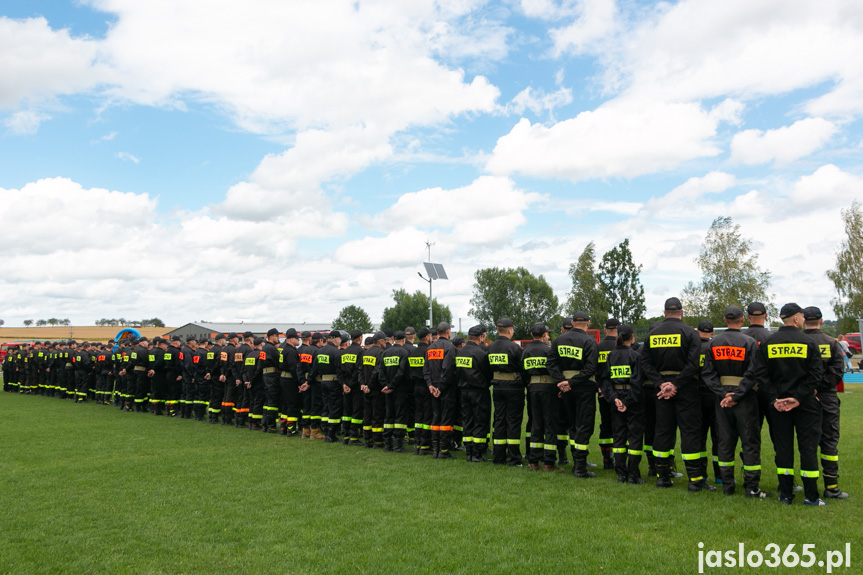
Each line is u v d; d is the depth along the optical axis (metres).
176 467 9.06
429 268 43.69
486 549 5.22
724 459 7.12
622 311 54.47
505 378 9.20
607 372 8.05
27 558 5.15
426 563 4.91
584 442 8.28
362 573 4.73
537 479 8.06
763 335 7.70
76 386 21.39
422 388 10.33
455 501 6.89
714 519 6.03
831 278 45.06
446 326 10.51
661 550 5.12
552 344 8.57
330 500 6.99
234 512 6.53
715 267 41.31
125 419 15.70
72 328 86.94
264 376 13.26
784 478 6.67
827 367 6.98
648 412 8.39
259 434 12.85
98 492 7.51
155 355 16.58
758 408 7.14
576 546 5.25
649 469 8.42
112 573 4.80
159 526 6.05
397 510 6.52
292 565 4.91
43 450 10.66
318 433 12.29
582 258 55.03
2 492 7.54
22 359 26.38
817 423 6.54
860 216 44.69
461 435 10.81
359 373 11.26
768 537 5.42
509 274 74.62
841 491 7.09
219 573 4.77
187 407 16.27
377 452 10.48
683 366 7.39
